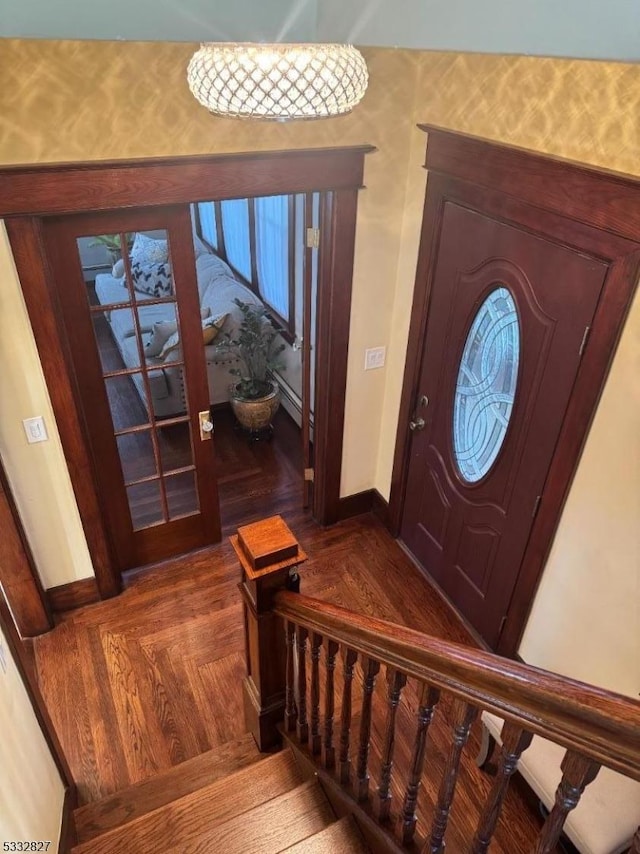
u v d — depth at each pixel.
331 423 3.42
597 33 0.54
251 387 4.46
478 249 2.53
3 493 2.65
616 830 1.86
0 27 1.92
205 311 4.66
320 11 1.59
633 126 1.78
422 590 3.37
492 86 2.24
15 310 2.41
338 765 1.92
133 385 3.05
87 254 2.54
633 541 2.09
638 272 1.87
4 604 1.87
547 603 2.57
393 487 3.59
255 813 1.95
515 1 0.61
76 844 2.13
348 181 2.73
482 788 2.31
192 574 3.43
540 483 2.46
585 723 0.90
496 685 1.06
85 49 2.04
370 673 1.54
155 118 2.25
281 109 1.46
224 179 2.48
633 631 2.16
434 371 3.00
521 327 2.39
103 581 3.20
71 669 2.91
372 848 1.71
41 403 2.63
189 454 3.33
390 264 3.08
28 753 1.86
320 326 3.18
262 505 3.99
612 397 2.06
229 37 1.93
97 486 2.96
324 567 3.50
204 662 2.95
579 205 2.01
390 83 2.59
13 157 2.13
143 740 2.62
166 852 1.85
